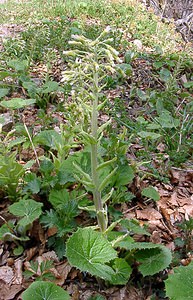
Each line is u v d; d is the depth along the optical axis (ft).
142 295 2.02
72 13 8.07
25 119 3.61
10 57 4.99
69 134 2.61
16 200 2.47
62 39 5.61
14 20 7.54
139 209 2.65
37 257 2.19
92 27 6.50
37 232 2.26
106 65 1.87
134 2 8.70
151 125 3.29
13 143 2.50
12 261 2.17
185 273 1.69
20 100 3.15
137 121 3.67
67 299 1.68
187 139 3.45
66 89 4.06
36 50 5.22
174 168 3.13
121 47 5.85
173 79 4.36
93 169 1.89
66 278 2.08
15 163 2.38
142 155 3.16
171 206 2.74
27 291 1.70
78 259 1.66
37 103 3.85
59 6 8.41
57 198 2.29
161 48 5.91
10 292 2.01
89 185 1.90
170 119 3.48
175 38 6.92
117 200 2.47
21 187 2.56
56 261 2.16
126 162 2.55
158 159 3.15
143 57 5.42
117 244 1.90
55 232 2.23
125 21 7.50
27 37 5.87
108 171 2.34
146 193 2.52
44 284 1.73
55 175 2.54
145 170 3.04
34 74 4.68
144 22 7.47
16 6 8.78
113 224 1.92
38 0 8.84
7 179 2.34
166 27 7.32
